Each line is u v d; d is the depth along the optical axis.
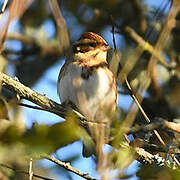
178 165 7.64
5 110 5.93
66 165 7.95
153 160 8.42
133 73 11.66
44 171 8.05
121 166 5.59
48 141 4.38
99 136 5.28
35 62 13.48
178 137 8.13
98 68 10.98
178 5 6.11
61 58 13.57
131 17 13.76
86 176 8.02
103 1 12.59
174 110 12.82
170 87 13.03
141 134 8.95
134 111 5.62
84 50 11.35
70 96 10.70
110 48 11.48
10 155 5.11
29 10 13.15
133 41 12.98
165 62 13.03
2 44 5.00
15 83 8.77
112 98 10.80
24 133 4.45
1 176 7.77
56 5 5.91
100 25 13.45
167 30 6.10
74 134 4.44
